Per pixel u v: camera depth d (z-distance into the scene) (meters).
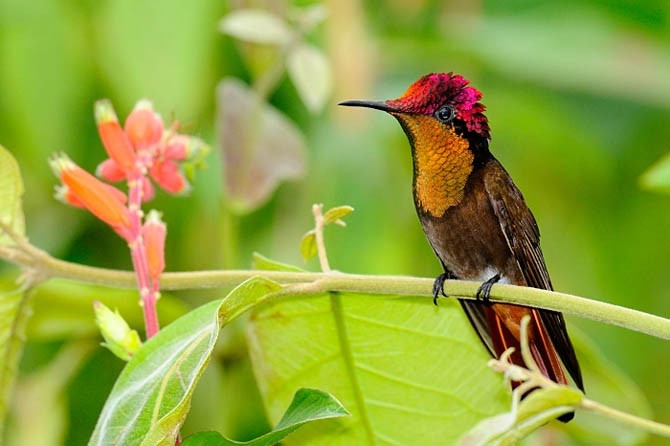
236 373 9.70
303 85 7.94
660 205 11.56
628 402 8.27
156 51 8.48
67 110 9.34
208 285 6.07
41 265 6.23
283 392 6.74
